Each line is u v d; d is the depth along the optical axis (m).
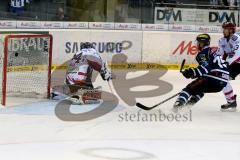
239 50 20.78
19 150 13.34
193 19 36.56
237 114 19.48
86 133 15.58
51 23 31.77
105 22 33.12
